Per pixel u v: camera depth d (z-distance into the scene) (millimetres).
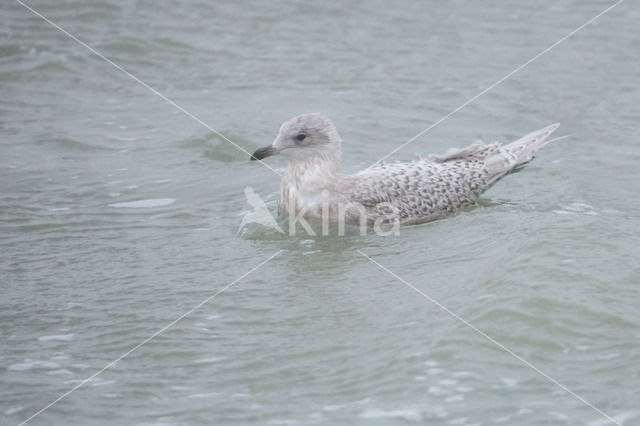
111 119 20984
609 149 19109
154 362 10992
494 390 10141
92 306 12469
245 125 20422
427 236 14914
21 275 13461
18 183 17250
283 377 10586
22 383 10547
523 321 11438
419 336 11312
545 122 20688
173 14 27703
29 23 26234
